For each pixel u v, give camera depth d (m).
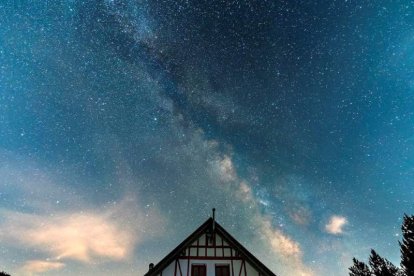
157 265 13.99
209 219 15.57
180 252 14.60
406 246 21.59
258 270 13.91
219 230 15.25
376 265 25.47
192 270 14.05
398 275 23.36
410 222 21.78
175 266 14.16
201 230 15.25
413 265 20.80
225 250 14.65
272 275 13.60
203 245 14.84
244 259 14.29
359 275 26.50
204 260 14.31
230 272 13.89
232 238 14.81
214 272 13.95
